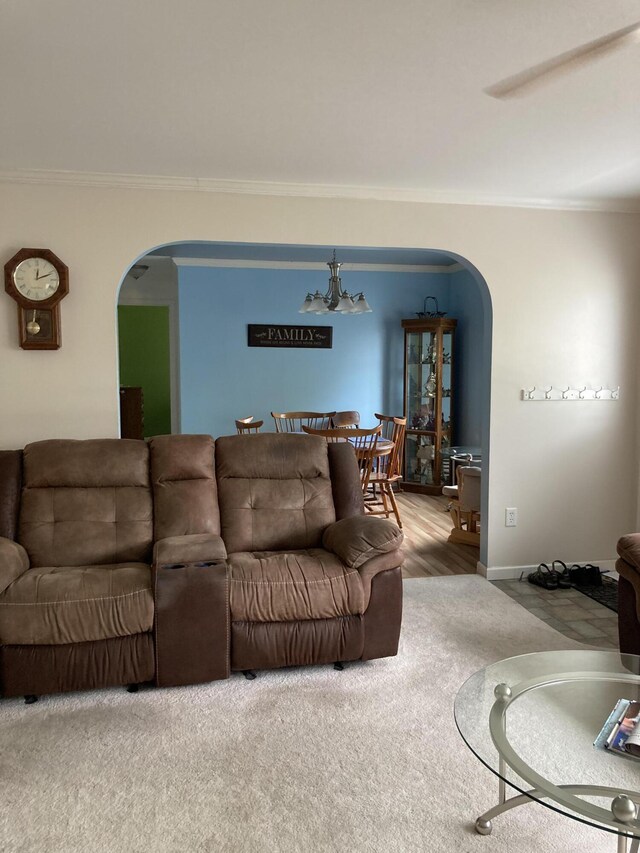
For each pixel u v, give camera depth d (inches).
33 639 101.2
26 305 134.3
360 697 106.0
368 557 114.2
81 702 104.7
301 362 282.8
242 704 104.0
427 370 284.0
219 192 142.6
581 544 170.6
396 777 85.0
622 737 68.2
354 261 279.6
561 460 167.3
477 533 196.5
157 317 397.7
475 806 79.5
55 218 136.7
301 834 74.5
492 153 124.2
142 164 130.6
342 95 96.9
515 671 84.8
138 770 86.6
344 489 136.5
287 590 110.3
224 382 275.9
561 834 74.8
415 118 106.0
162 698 106.0
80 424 140.9
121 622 103.7
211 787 83.0
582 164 131.2
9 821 76.8
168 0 70.8
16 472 124.5
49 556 119.8
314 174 138.2
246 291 274.7
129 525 124.6
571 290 163.5
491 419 162.1
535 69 88.4
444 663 117.9
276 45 81.3
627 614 114.3
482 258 157.4
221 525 129.8
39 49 82.0
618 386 168.6
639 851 65.0
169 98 98.0
